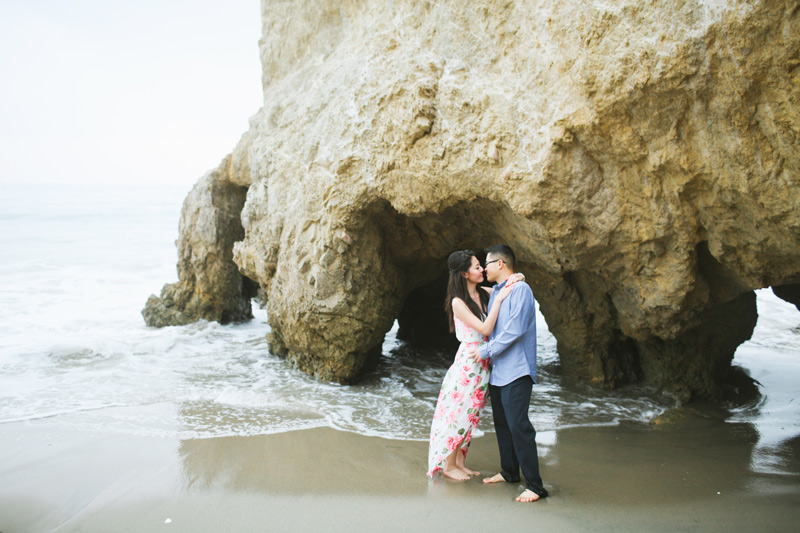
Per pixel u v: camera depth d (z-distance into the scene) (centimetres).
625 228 432
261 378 686
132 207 3300
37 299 1264
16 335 952
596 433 487
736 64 330
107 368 736
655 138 383
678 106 365
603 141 405
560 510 328
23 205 3247
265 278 730
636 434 483
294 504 352
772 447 440
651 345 614
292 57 760
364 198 571
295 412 552
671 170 389
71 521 342
